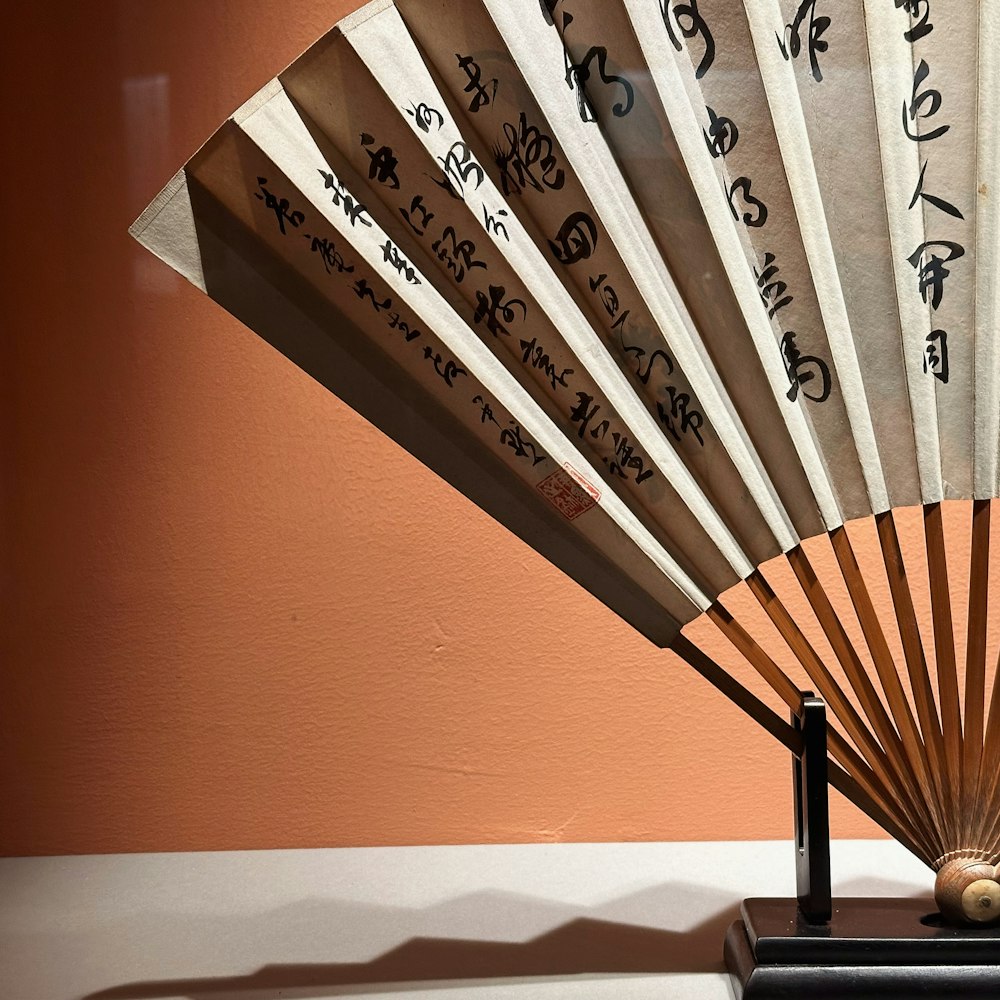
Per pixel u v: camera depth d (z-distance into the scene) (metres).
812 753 0.36
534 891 0.46
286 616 0.51
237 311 0.35
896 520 0.52
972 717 0.36
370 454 0.51
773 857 0.50
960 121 0.34
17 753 0.52
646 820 0.52
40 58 0.49
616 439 0.35
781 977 0.35
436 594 0.52
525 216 0.34
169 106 0.49
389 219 0.34
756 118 0.34
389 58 0.33
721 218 0.34
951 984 0.35
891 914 0.37
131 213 0.49
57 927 0.43
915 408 0.35
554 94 0.33
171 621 0.51
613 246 0.34
